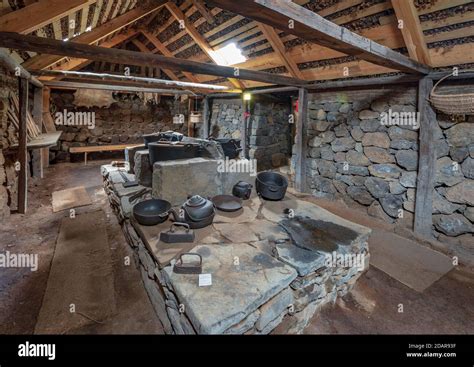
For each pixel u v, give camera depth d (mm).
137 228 2236
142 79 5051
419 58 2717
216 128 7270
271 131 6348
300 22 1542
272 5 1384
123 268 2439
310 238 2086
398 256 2709
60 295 2018
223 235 2105
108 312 1874
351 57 3316
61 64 5246
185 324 1410
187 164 2674
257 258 1791
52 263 2445
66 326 1732
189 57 5473
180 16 4234
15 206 3691
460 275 2400
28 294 2043
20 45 2139
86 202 4031
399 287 2232
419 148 3102
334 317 1899
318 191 4547
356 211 3918
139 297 2055
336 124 4129
